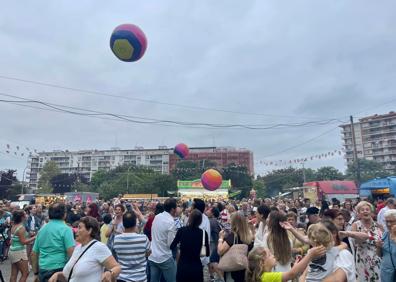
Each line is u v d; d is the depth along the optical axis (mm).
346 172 95250
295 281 4035
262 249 3492
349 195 27266
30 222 12016
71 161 137875
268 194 88500
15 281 7035
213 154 123625
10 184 69188
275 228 4488
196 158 123812
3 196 66125
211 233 8523
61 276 4105
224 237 5105
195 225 5715
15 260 6988
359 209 5297
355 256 5273
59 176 95875
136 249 5160
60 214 4969
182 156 13836
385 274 4574
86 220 4012
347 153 120875
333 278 3498
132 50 7125
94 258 3852
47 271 4605
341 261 3633
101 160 136875
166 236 6188
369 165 93250
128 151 137000
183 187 39031
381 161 112625
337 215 5734
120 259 5137
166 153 134375
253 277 3383
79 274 3770
